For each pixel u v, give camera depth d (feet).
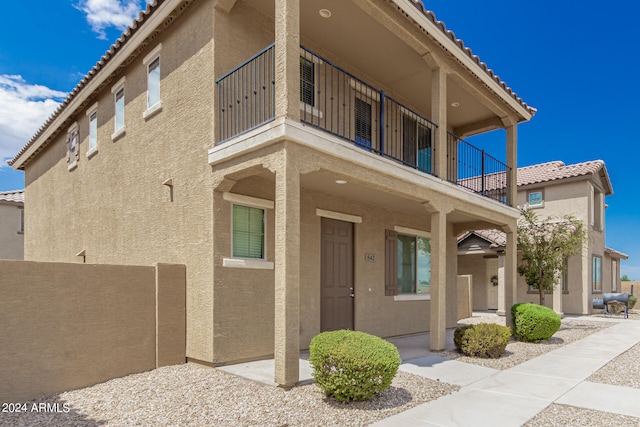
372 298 32.07
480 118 41.06
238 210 22.85
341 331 17.98
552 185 62.85
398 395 17.67
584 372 22.81
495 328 26.94
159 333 21.50
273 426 13.93
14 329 16.99
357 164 21.74
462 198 30.48
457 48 28.43
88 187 35.32
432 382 19.99
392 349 17.04
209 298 21.17
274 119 18.54
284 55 18.39
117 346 19.99
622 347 30.99
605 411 16.44
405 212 36.35
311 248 27.32
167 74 26.05
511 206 37.65
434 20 26.17
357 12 24.64
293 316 17.75
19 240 59.62
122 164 30.40
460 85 31.94
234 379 18.83
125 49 28.91
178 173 24.40
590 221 60.13
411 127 37.76
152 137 27.20
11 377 16.75
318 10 24.41
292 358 17.65
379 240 33.17
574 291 58.65
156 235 25.99
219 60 22.38
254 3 23.91
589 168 61.00
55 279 18.29
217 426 13.88
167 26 26.13
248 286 22.43
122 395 17.13
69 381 18.28
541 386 19.92
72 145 39.19
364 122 32.45
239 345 21.77
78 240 36.45
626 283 77.92
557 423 15.07
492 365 24.12
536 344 31.58
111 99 32.76
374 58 30.09
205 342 21.26
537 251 42.96
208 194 21.88
